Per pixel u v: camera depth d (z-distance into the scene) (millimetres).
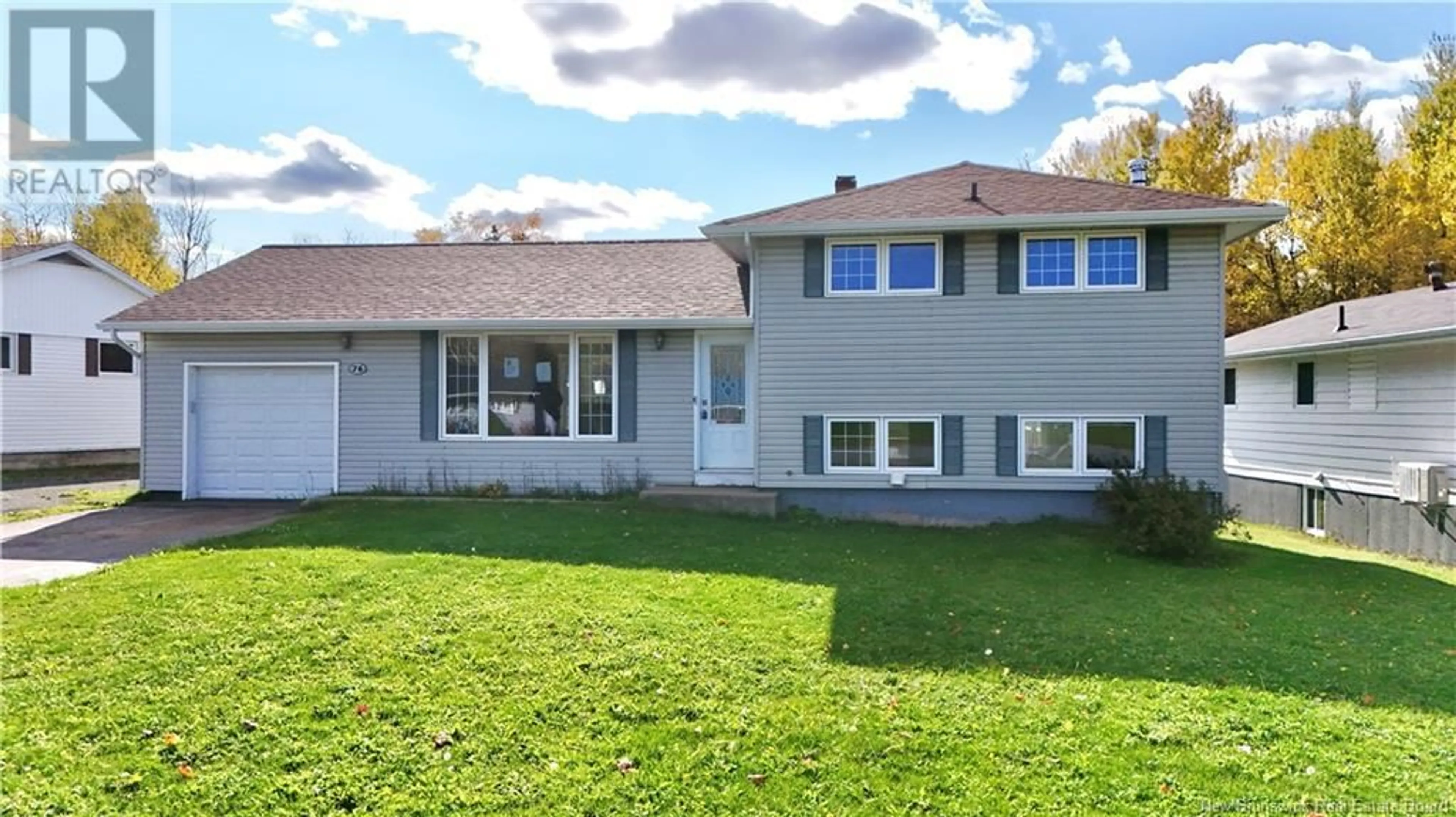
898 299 11172
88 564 7930
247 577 6844
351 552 7840
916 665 5332
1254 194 24766
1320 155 23391
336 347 12391
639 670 5070
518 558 7867
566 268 14086
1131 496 9742
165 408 12625
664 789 3746
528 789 3732
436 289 13195
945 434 11102
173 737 4102
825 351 11305
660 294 12680
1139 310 10742
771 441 11414
